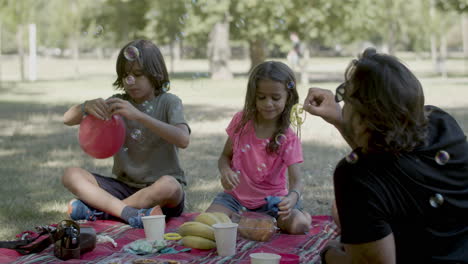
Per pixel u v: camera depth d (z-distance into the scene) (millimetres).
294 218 2609
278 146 2732
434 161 1386
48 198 3580
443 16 17969
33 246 2285
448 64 27266
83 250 2244
